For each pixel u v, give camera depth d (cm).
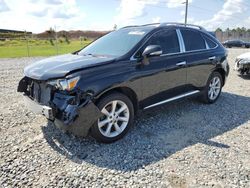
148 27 446
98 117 335
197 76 498
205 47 523
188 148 350
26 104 370
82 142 362
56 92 330
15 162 308
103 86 336
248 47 3497
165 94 436
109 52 405
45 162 309
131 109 381
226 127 428
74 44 3002
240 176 286
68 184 269
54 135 382
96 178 279
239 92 671
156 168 300
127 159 319
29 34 3638
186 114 487
